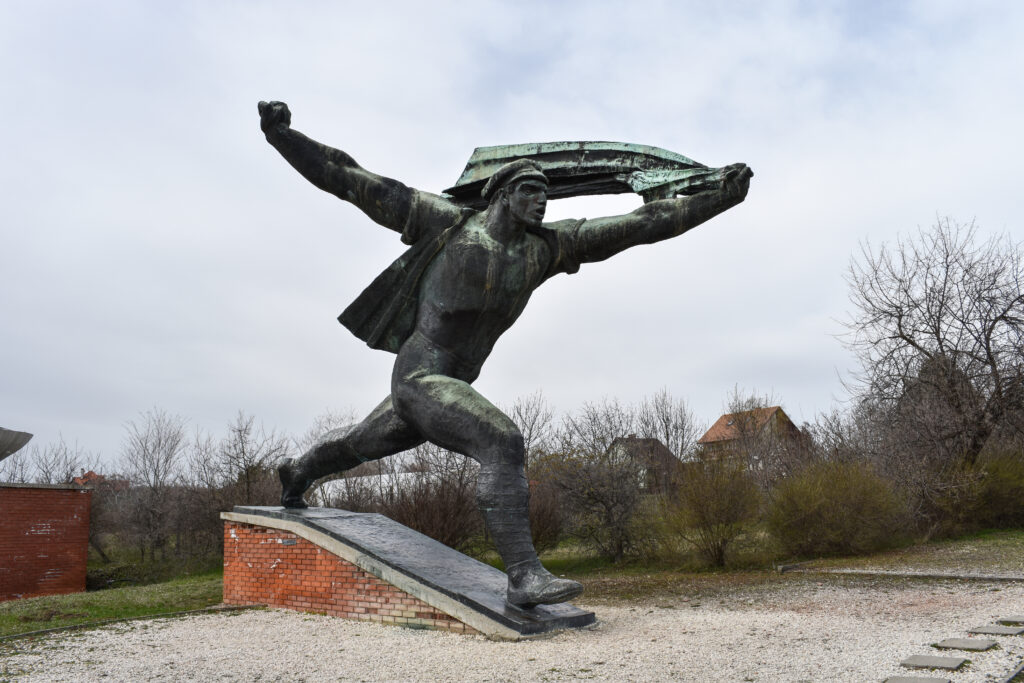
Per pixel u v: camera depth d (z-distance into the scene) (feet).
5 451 40.45
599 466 58.90
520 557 19.79
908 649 16.53
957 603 24.54
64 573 53.83
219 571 64.69
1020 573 33.50
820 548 48.83
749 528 50.72
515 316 21.65
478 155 22.79
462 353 21.45
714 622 22.25
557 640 19.49
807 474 51.21
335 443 26.25
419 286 21.57
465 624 20.94
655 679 14.56
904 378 65.10
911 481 56.03
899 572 36.78
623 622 23.00
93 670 16.88
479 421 19.94
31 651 19.36
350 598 24.44
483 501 19.88
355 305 21.84
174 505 75.92
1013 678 13.75
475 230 20.74
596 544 58.13
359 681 15.31
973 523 56.39
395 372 21.79
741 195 20.33
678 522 49.47
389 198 21.17
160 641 20.67
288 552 26.99
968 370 63.41
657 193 21.25
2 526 50.96
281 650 19.12
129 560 80.33
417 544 26.37
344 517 28.04
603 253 21.44
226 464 71.36
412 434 24.04
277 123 20.51
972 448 60.08
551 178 22.12
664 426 121.70
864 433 71.77
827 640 18.16
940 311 63.98
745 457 77.30
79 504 55.42
